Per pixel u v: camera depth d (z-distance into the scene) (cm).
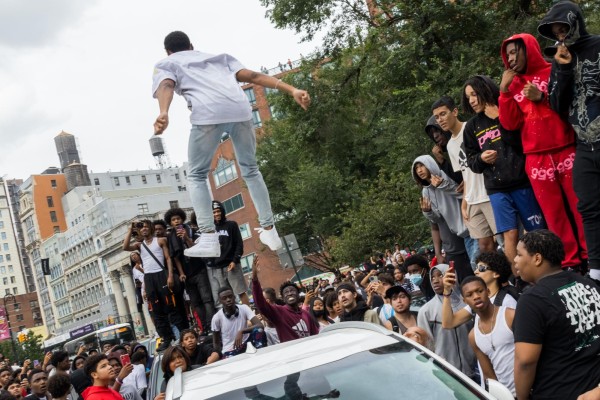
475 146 629
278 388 387
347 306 836
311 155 3084
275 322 854
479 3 2072
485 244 694
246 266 7325
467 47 2062
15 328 18375
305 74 2827
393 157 2780
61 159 16588
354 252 3325
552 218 570
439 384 383
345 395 379
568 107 523
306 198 4578
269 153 5250
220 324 934
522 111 572
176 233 1091
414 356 406
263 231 584
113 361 1148
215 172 7600
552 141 558
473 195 689
